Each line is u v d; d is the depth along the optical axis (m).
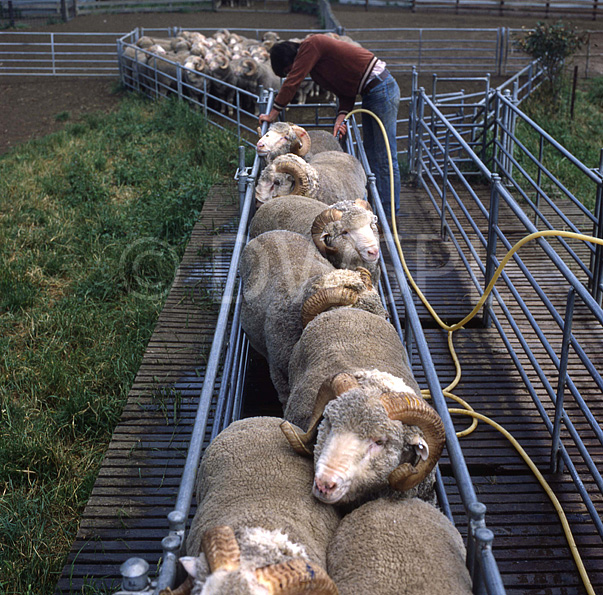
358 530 2.53
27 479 5.07
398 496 2.75
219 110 16.19
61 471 5.13
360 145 7.07
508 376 5.31
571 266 7.14
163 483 4.47
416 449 2.70
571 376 5.24
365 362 3.32
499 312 6.18
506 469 4.36
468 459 4.42
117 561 3.91
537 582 3.60
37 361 6.47
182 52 17.91
